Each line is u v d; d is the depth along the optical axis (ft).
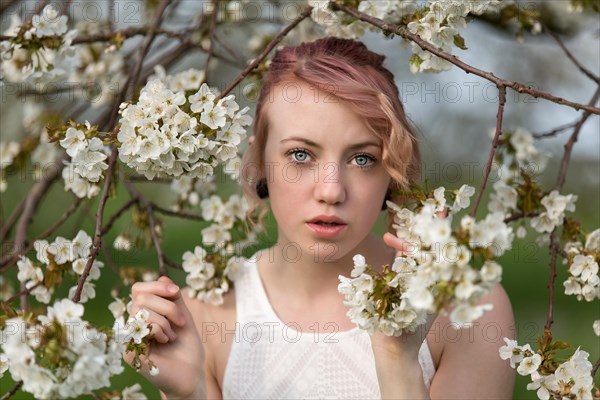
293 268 6.13
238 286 6.33
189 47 8.46
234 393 6.03
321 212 5.27
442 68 5.38
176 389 5.21
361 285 4.36
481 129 13.24
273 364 5.98
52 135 5.17
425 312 4.33
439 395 5.72
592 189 12.91
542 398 4.96
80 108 9.21
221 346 6.16
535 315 12.43
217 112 4.91
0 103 11.04
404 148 5.33
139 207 7.51
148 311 5.16
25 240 7.78
